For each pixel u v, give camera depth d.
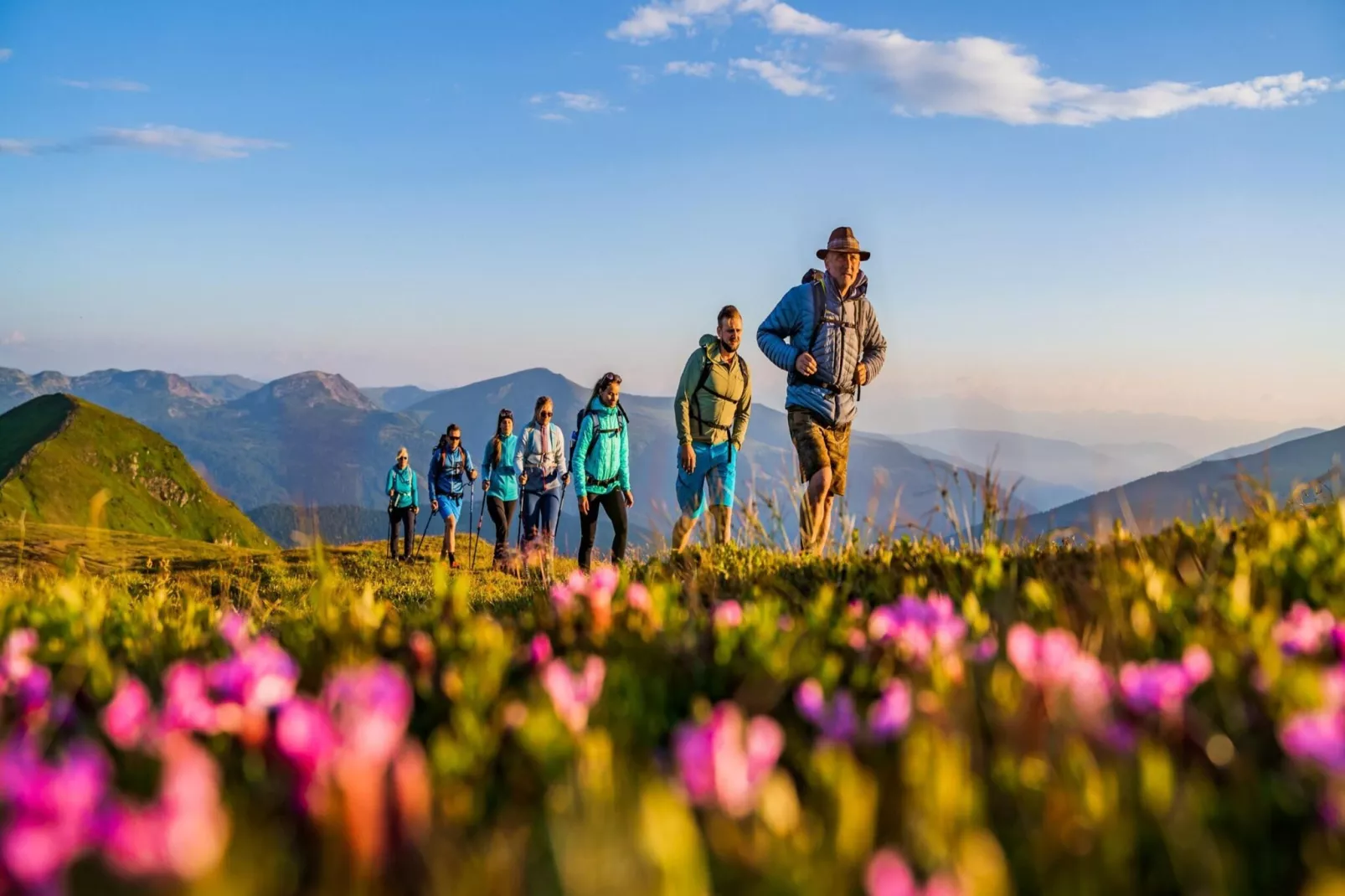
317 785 1.48
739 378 10.98
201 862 1.19
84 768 1.37
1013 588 3.64
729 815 1.43
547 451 14.49
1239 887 1.47
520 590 9.09
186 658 3.23
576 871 1.21
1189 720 1.98
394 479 20.52
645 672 2.76
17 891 1.24
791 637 2.88
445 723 2.43
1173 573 3.90
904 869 1.18
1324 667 2.31
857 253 9.41
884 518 5.82
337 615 3.56
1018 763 1.82
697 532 7.59
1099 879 1.44
